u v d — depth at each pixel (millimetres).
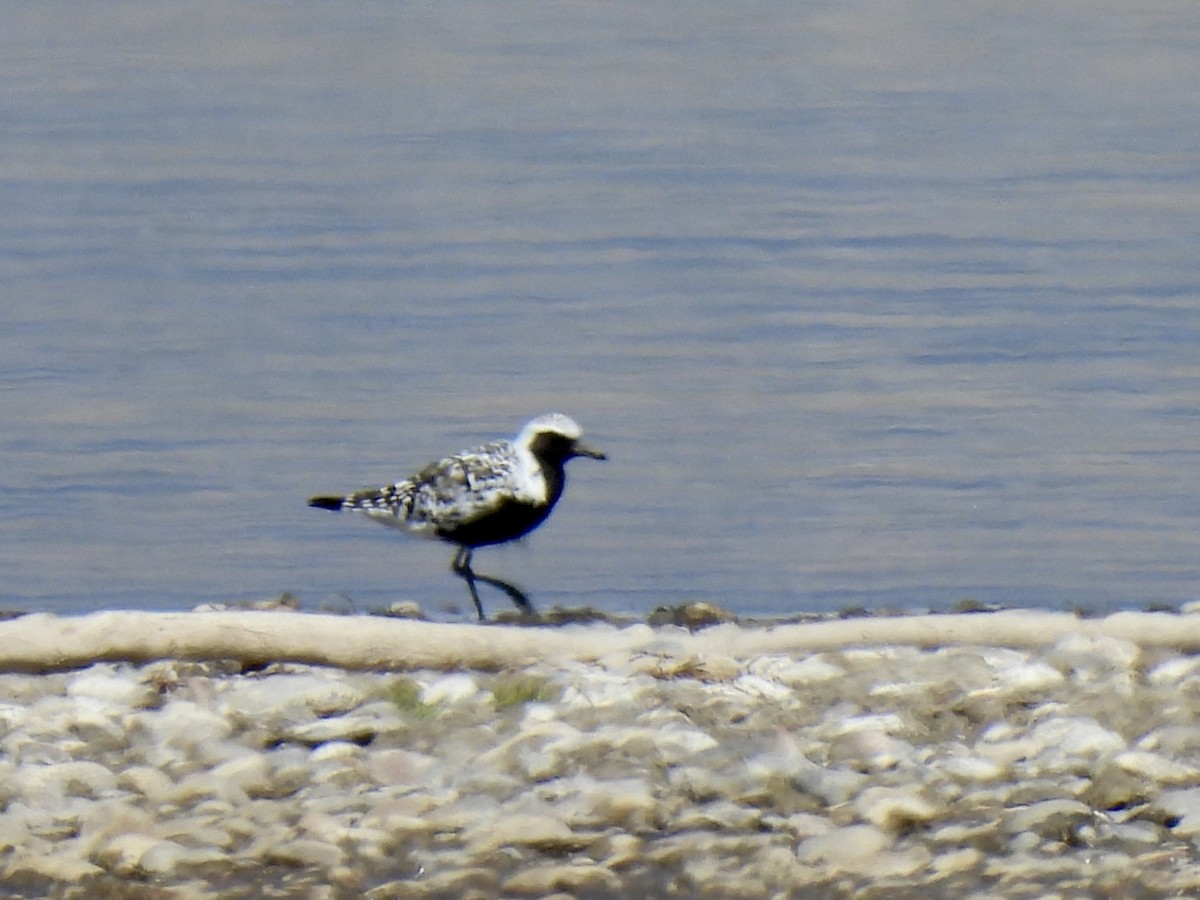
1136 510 18969
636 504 19234
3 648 11672
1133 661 11953
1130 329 26531
